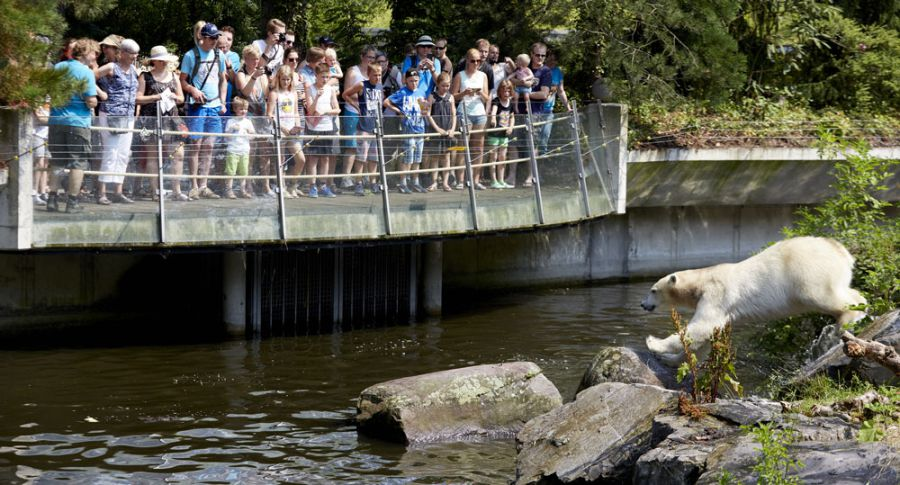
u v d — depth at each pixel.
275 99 11.06
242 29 18.19
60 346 11.20
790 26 19.20
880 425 5.50
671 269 17.61
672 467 5.51
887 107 19.23
